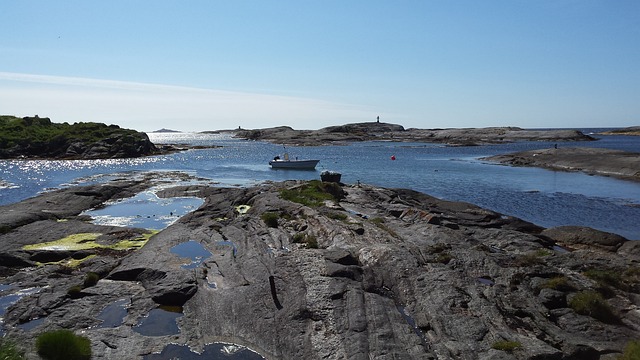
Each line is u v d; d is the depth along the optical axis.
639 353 13.80
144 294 20.47
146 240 30.31
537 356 14.09
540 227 32.38
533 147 140.00
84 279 22.12
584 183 59.06
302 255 22.70
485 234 29.88
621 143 148.00
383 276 21.02
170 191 50.81
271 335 16.62
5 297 20.81
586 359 14.45
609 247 27.28
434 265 22.03
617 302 18.11
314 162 80.69
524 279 20.42
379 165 87.56
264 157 113.06
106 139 110.19
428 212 34.22
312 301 18.12
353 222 29.53
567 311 17.30
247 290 19.89
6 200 49.06
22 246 28.00
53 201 42.34
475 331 16.05
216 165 91.75
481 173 72.19
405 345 15.32
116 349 15.88
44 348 14.49
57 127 121.88
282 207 35.12
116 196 49.09
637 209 42.28
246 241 27.69
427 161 95.19
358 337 15.66
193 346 16.30
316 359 14.91
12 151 100.44
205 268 23.09
